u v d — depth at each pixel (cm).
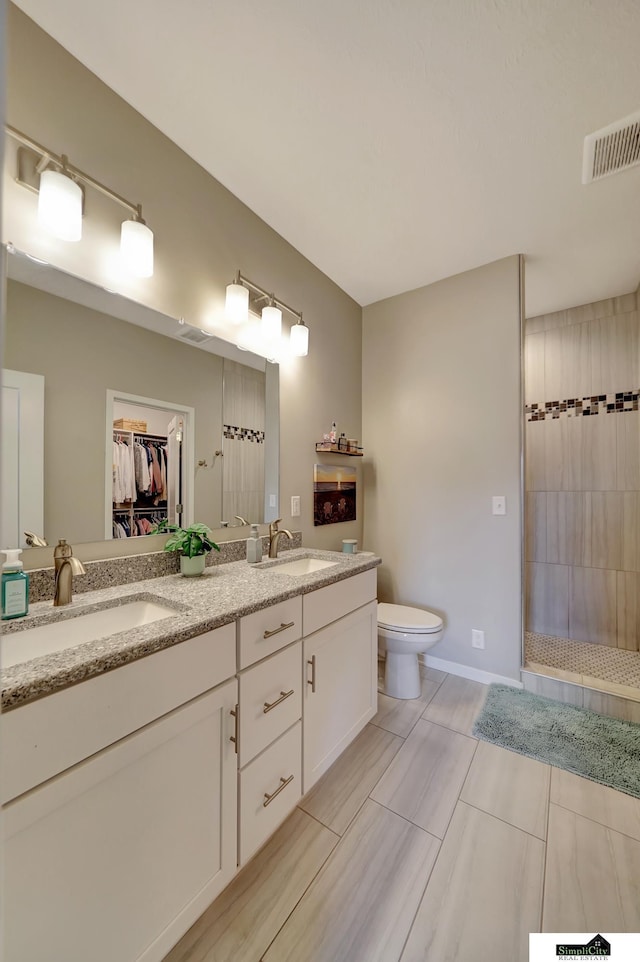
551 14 111
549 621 289
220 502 177
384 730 185
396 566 271
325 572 160
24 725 71
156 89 134
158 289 151
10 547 113
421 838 130
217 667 107
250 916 108
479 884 116
